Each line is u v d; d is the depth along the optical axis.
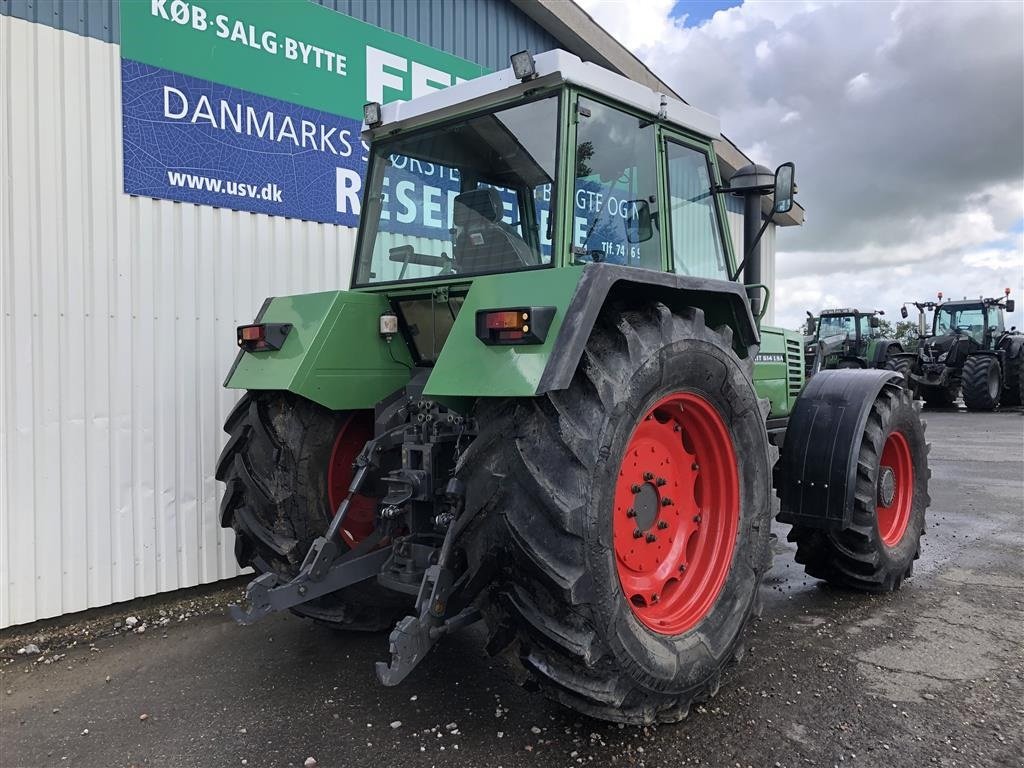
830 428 3.87
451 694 3.05
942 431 12.56
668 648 2.61
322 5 4.88
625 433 2.43
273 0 4.62
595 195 2.93
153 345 4.19
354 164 5.14
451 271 3.20
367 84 5.18
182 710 3.00
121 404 4.07
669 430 2.87
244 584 4.58
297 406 3.23
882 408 4.06
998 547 5.21
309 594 2.80
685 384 2.74
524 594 2.38
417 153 3.36
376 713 2.91
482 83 2.97
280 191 4.73
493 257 3.02
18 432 3.74
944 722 2.75
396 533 3.05
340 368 3.19
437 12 5.61
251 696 3.11
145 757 2.65
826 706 2.88
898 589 4.29
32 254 3.76
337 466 3.35
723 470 3.00
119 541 4.08
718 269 3.71
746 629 3.01
